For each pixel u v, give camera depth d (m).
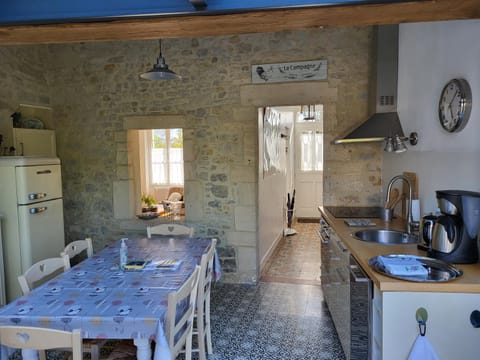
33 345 1.41
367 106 3.88
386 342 1.74
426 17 1.67
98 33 1.82
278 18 1.64
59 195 3.89
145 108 4.38
